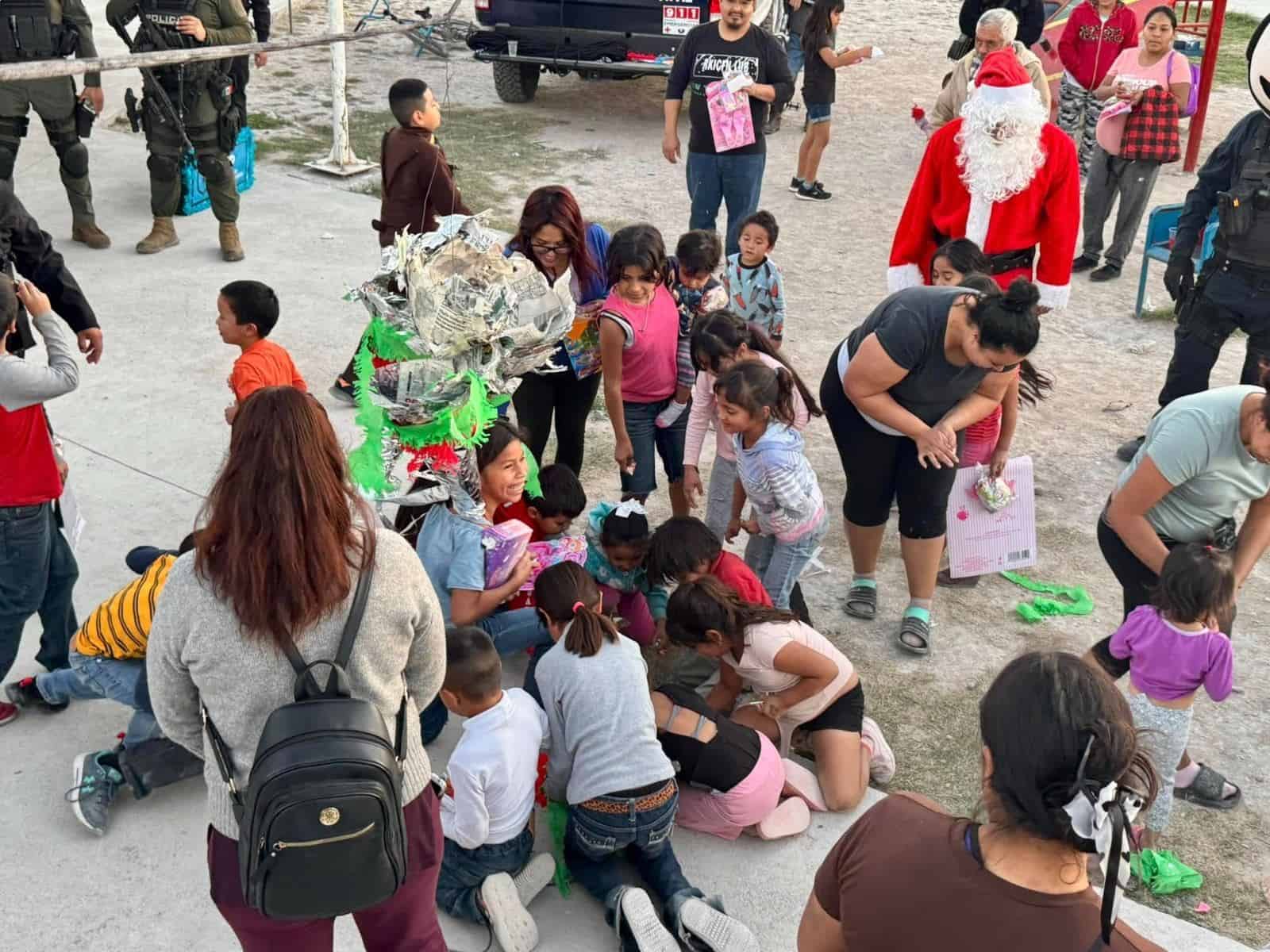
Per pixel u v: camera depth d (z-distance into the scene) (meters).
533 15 11.45
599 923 3.33
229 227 7.84
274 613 2.11
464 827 3.13
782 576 4.42
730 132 7.48
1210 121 12.90
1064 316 8.02
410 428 3.70
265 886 2.09
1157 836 3.69
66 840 3.49
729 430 4.22
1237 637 4.85
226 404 6.12
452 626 3.79
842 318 7.82
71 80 7.57
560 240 4.66
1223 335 5.55
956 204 5.63
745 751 3.52
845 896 1.81
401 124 6.24
